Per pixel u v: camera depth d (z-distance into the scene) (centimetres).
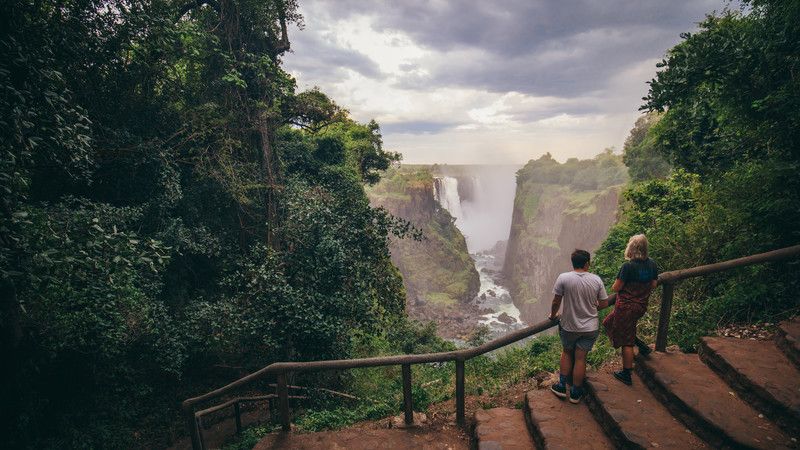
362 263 1102
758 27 555
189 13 1230
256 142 1352
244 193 1235
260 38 1286
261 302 973
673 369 391
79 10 678
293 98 1641
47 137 507
